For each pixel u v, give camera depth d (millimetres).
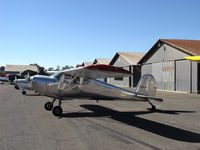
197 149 4148
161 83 23266
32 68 82688
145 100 8969
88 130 5488
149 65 25688
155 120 6848
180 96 15680
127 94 8297
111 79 37094
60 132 5254
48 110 8547
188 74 19297
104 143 4438
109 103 11242
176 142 4559
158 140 4688
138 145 4336
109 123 6352
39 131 5324
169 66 21906
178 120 6848
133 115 7734
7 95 15352
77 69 6953
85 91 8000
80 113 8047
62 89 7703
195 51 18812
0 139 4621
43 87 7691
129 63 29766
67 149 4035
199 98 14203
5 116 7266
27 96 14680
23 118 6945
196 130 5566
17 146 4160
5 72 79000
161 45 23234
